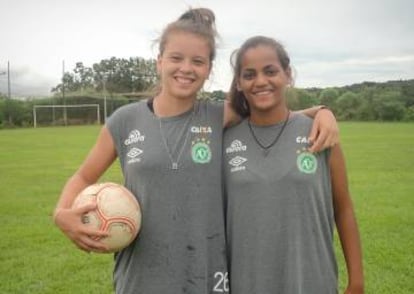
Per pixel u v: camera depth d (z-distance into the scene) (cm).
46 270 618
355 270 317
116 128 311
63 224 280
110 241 282
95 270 618
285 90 313
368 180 1280
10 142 2861
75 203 290
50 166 1678
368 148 2195
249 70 308
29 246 721
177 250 290
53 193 1152
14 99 5725
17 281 582
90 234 278
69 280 585
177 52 301
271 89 305
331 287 301
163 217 291
